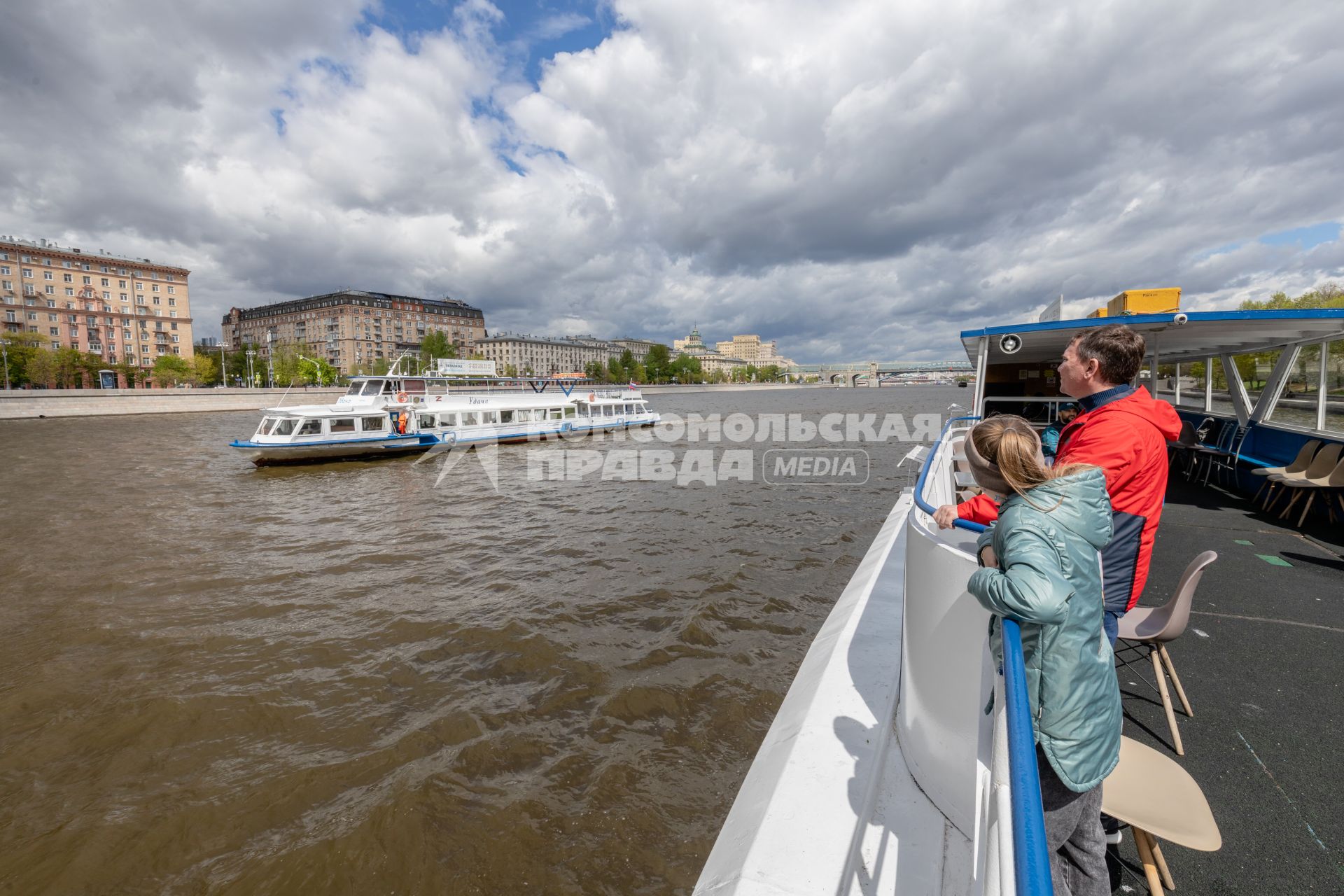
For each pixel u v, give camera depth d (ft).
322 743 19.27
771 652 24.06
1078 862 6.06
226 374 343.46
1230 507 27.55
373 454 80.43
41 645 26.02
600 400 111.24
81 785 17.66
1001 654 5.40
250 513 50.98
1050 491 5.49
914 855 7.47
